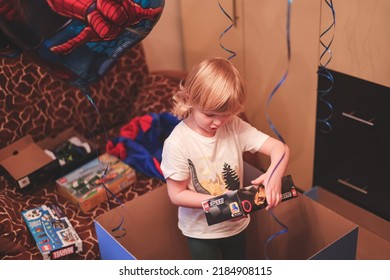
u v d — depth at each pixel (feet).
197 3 8.32
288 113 7.77
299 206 5.66
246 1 7.45
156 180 7.25
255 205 4.76
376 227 6.93
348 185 7.43
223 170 5.12
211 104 4.53
